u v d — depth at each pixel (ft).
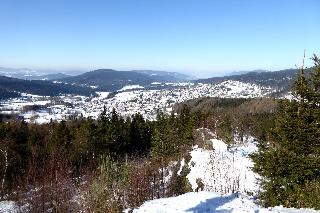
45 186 51.24
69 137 162.50
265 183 46.68
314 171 43.80
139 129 199.41
